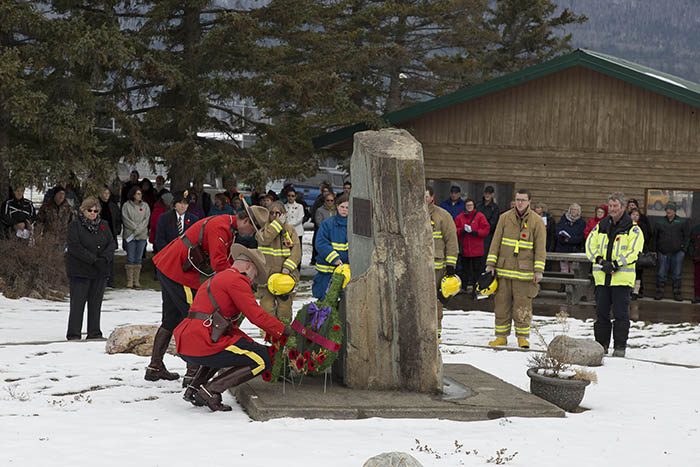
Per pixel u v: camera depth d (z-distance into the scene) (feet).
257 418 22.09
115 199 68.39
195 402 23.29
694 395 28.60
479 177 70.90
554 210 69.15
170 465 17.31
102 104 66.03
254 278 23.49
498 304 40.47
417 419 22.88
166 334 26.58
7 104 56.70
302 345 25.36
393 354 25.55
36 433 19.76
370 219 25.93
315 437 20.12
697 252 61.82
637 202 67.21
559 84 68.80
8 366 28.84
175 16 73.67
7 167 57.93
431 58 126.52
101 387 25.89
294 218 74.08
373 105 120.06
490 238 64.85
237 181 73.77
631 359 35.78
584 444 20.90
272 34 81.25
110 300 55.88
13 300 52.42
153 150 68.74
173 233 55.31
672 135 66.28
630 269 37.24
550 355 26.61
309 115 93.25
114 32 61.11
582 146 68.44
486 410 23.58
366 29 125.39
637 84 64.75
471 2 123.13
